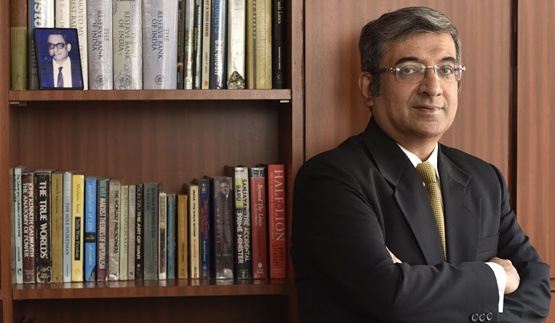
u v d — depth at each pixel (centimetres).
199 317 201
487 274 135
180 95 169
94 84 171
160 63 172
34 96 165
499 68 183
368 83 164
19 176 169
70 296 164
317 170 149
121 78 171
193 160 200
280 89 174
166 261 177
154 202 176
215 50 175
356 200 142
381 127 158
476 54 182
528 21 182
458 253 149
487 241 155
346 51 176
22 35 169
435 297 130
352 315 142
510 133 184
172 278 177
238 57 176
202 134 200
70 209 172
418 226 145
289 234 176
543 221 183
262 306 202
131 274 175
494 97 183
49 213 171
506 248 160
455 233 150
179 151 200
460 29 181
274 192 177
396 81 153
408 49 152
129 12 172
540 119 183
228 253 177
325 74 176
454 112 156
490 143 183
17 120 184
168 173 199
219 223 176
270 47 177
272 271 177
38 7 169
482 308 133
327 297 146
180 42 174
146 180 199
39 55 167
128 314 199
